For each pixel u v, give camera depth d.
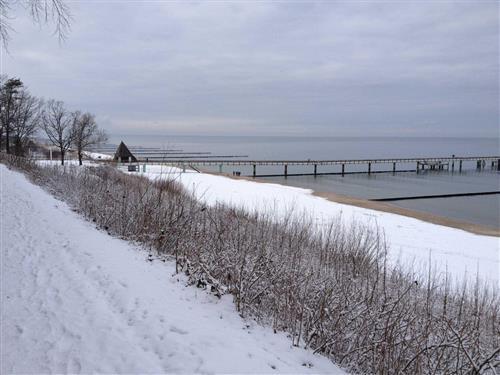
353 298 5.35
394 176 76.69
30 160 24.36
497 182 67.31
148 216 8.27
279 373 3.40
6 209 9.91
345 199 39.06
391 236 20.97
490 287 11.55
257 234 8.51
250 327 4.38
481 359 4.48
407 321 4.96
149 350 3.57
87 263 5.89
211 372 3.25
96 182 13.77
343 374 3.88
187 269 5.78
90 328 3.95
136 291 4.83
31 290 4.88
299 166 99.69
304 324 4.65
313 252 8.65
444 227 26.34
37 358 3.45
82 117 70.31
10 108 47.06
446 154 159.62
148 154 131.50
